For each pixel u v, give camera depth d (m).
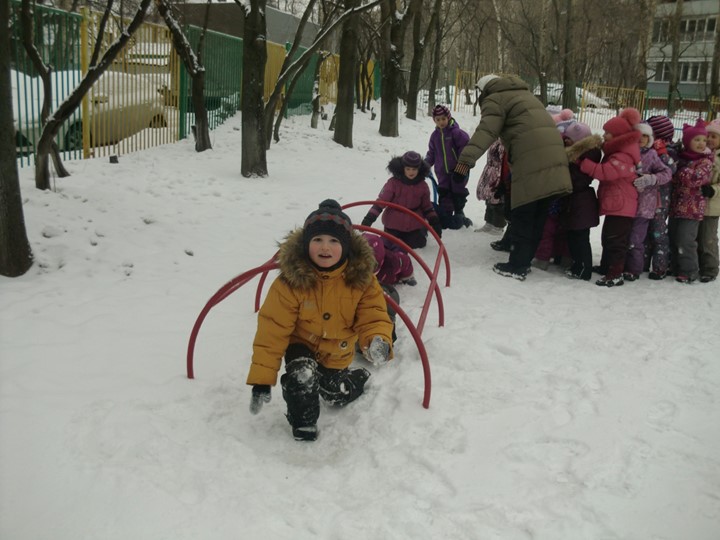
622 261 5.80
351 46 14.02
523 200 5.75
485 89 6.12
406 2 20.34
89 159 9.00
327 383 3.45
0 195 5.10
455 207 7.98
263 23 9.30
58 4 13.48
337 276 3.13
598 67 37.00
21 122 8.02
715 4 41.06
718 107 32.78
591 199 5.92
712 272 6.00
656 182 5.67
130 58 10.48
